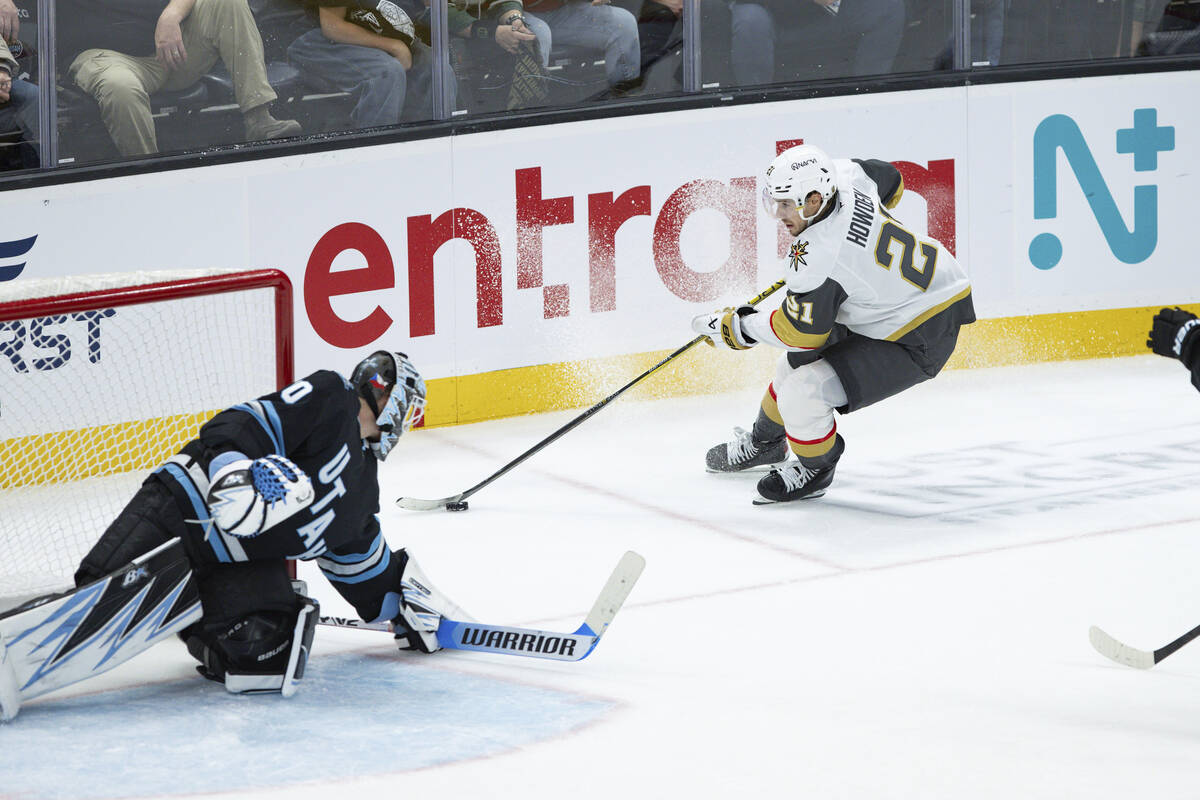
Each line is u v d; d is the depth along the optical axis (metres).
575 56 19.67
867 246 14.48
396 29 18.56
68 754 8.91
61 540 12.42
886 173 15.68
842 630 11.66
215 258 17.61
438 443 18.59
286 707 9.84
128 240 17.02
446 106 19.05
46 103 16.53
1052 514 14.92
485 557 13.99
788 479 15.50
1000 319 21.81
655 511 15.53
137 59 17.05
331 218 18.28
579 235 19.86
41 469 14.34
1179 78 22.08
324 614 12.42
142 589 9.62
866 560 13.60
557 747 9.09
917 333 14.95
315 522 10.02
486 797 8.29
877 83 20.92
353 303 18.58
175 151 17.45
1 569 11.62
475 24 19.02
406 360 10.45
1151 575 12.95
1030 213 21.78
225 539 9.98
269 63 17.83
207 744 9.10
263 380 13.25
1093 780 8.52
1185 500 15.25
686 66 20.27
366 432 10.30
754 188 20.77
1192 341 9.42
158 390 15.02
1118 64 21.78
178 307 14.82
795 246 14.48
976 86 21.31
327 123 18.38
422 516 15.52
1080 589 12.62
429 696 10.10
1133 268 22.30
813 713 9.74
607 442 18.55
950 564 13.41
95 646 9.62
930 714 9.72
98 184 16.72
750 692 10.20
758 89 20.56
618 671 10.71
